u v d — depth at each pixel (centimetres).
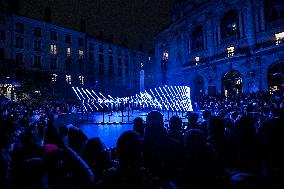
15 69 3725
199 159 253
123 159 240
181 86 4819
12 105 2900
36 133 916
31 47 4559
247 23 3525
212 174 247
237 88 3678
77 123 2103
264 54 3191
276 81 3089
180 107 3619
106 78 6225
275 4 3212
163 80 5728
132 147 239
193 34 4822
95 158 364
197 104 3450
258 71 3294
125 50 6856
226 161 369
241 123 391
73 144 420
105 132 1468
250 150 364
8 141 429
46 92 4291
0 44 4097
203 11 4431
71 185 318
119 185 231
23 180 242
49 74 4597
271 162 340
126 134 248
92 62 5916
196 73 4512
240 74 3619
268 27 3288
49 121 618
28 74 4219
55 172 328
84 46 5634
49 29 4912
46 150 463
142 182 234
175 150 337
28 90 3844
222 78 3934
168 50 5738
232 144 392
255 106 1720
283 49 2933
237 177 210
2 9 4128
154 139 351
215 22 4212
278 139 355
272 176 302
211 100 3353
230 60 3691
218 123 398
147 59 7538
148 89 7312
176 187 233
